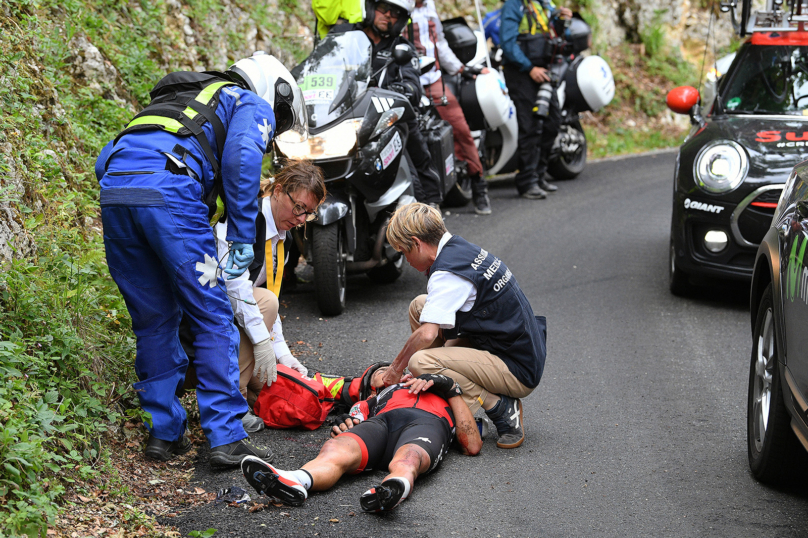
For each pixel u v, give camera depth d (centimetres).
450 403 452
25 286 461
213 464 425
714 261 709
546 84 1202
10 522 315
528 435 491
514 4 1160
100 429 418
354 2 814
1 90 625
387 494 370
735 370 599
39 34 753
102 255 611
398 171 745
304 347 639
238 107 437
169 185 405
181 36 1082
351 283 834
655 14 2028
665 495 416
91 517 362
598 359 622
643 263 893
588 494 416
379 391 481
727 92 819
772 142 709
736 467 448
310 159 683
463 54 1135
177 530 369
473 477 434
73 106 756
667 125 1911
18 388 386
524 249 953
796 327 372
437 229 462
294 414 486
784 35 830
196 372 429
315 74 727
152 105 436
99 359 473
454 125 1071
